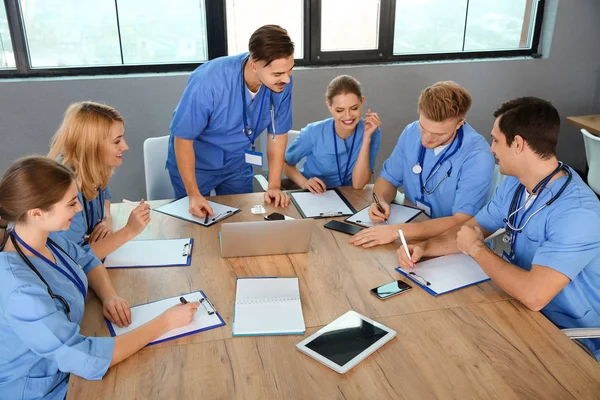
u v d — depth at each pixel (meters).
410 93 3.80
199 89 2.22
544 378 1.25
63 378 1.41
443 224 2.00
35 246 1.33
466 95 1.96
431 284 1.64
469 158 2.11
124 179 3.59
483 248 1.64
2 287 1.24
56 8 3.23
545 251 1.52
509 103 1.60
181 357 1.32
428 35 3.81
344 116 2.44
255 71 2.09
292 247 1.82
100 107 1.85
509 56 3.97
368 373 1.27
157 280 1.67
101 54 3.40
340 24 3.63
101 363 1.25
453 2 3.76
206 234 1.99
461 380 1.25
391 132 3.88
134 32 3.40
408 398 1.20
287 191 2.43
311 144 2.68
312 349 1.34
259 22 3.53
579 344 1.49
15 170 1.23
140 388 1.22
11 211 1.24
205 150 2.53
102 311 1.52
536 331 1.42
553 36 3.88
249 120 2.41
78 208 1.33
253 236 1.77
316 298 1.58
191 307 1.45
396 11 3.69
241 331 1.41
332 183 2.78
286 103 2.43
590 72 4.03
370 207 2.13
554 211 1.56
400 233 1.74
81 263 1.59
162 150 2.74
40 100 3.27
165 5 3.38
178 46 3.50
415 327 1.44
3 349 1.31
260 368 1.29
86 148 1.80
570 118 3.58
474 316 1.49
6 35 3.20
